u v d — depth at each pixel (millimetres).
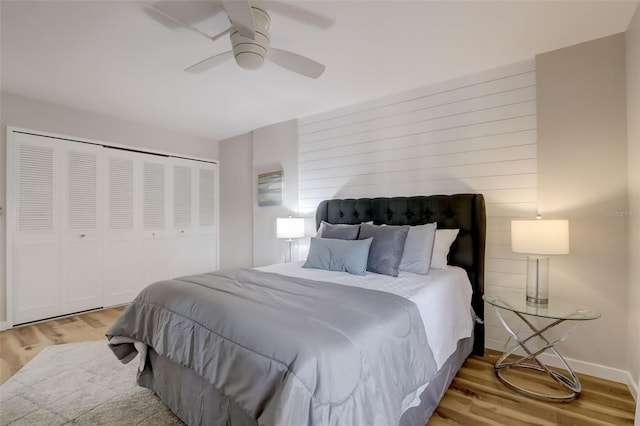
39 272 3246
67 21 1918
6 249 3053
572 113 2232
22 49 2240
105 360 2379
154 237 4176
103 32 2039
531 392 1922
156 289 1838
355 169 3354
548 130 2320
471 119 2672
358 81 2803
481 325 2434
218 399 1370
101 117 3695
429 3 1776
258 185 4285
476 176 2646
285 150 3971
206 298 1548
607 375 2088
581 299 2168
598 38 2143
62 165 3396
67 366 2281
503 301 2100
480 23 1965
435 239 2471
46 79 2736
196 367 1372
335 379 1007
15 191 3102
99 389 1977
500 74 2543
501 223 2521
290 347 1066
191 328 1457
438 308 1830
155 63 2457
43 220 3271
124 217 3891
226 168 4848
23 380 2090
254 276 2133
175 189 4418
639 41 1813
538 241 1970
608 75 2115
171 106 3416
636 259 1902
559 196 2271
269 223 4176
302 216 3807
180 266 4453
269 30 2020
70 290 3447
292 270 2438
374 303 1504
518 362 2162
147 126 4125
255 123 4070
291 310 1359
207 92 3033
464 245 2510
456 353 2072
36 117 3225
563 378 2033
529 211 2412
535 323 2359
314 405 957
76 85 2863
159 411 1754
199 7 1798
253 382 1106
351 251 2334
